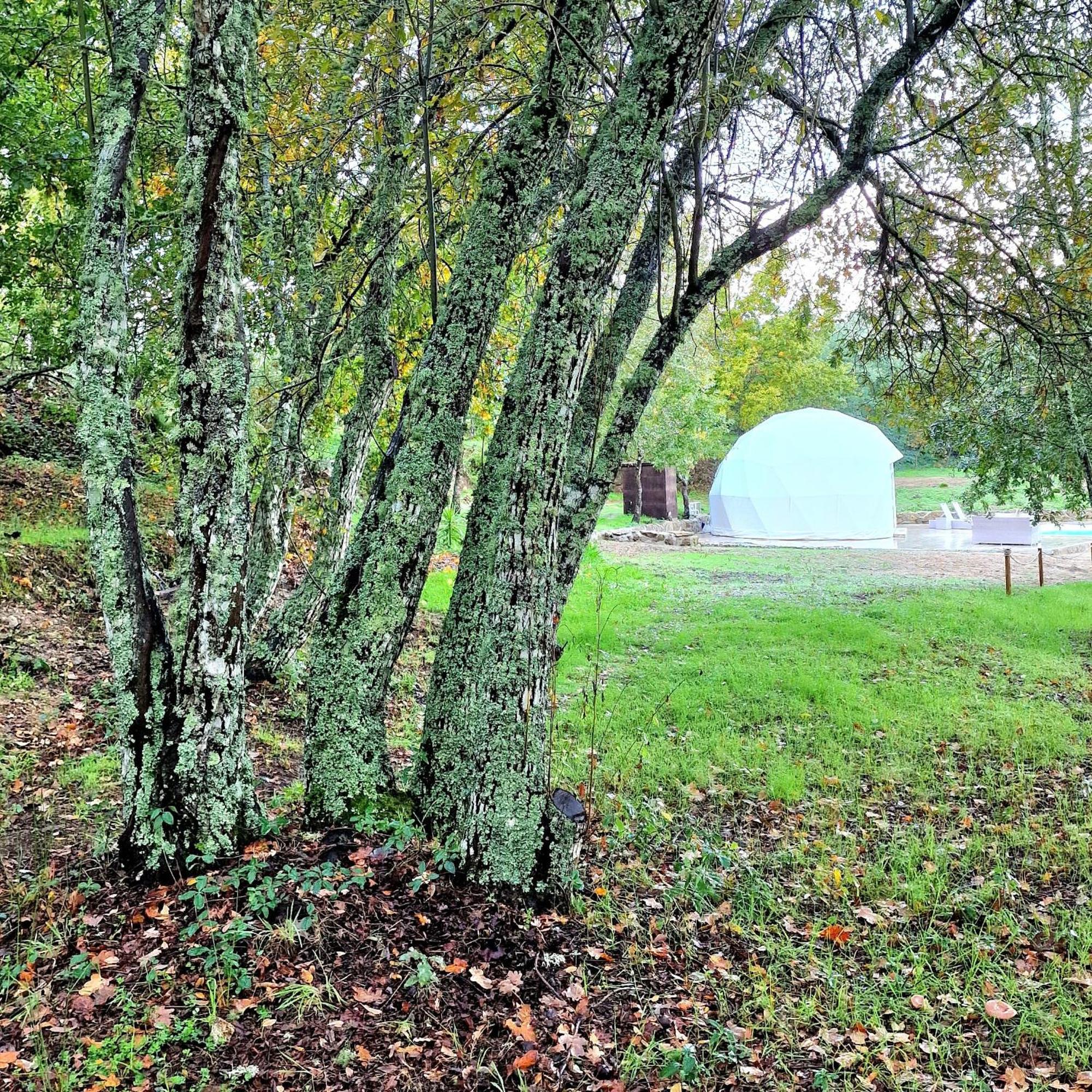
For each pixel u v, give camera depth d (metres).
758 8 6.06
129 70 3.64
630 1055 3.14
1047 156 7.69
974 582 15.98
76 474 11.16
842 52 7.46
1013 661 9.87
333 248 7.38
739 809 5.88
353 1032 3.04
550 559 3.95
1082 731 7.36
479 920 3.69
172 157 6.18
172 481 8.10
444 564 12.52
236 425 3.73
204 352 3.65
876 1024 3.54
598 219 3.80
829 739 7.21
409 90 5.46
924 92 7.06
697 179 4.61
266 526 7.51
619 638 11.02
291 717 6.97
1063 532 25.72
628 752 6.54
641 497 29.77
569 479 4.93
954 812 5.84
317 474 8.67
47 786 4.95
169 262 6.50
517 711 3.92
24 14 6.80
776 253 7.79
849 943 4.19
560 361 3.83
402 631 4.41
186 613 3.73
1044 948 4.18
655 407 26.50
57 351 7.76
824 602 13.80
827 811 5.81
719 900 4.52
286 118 6.39
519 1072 2.98
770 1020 3.50
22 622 7.39
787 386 33.03
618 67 5.36
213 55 3.53
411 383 4.52
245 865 3.71
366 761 4.33
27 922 3.49
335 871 3.80
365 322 6.79
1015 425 10.68
